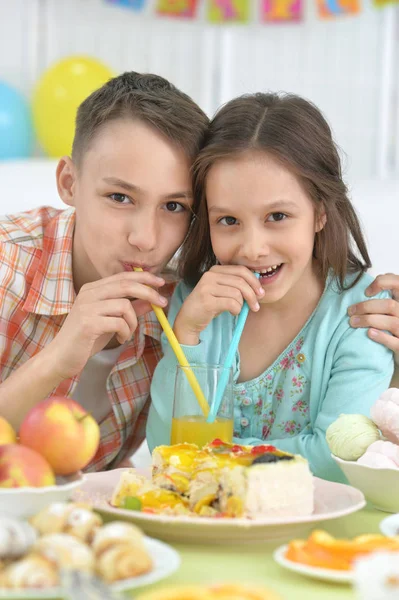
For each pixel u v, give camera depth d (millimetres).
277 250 1354
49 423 902
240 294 1352
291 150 1333
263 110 1374
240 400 1481
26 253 1622
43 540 668
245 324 1505
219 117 1430
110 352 1630
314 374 1424
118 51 3551
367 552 724
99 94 1463
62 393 1564
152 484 964
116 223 1385
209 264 1532
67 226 1644
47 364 1333
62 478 929
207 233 1463
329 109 3496
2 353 1608
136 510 900
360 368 1371
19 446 856
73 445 904
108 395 1602
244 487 882
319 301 1481
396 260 3258
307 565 727
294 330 1483
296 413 1455
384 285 1453
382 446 1015
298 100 1449
